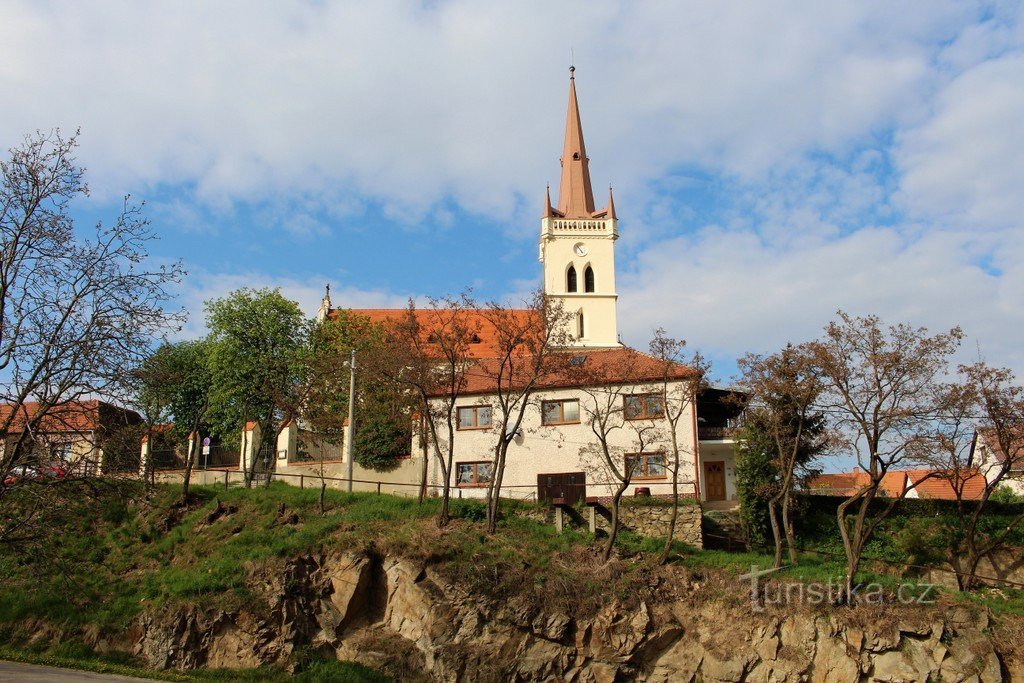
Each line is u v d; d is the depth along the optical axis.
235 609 38.16
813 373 40.72
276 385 63.97
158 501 48.47
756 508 45.16
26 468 28.75
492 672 36.75
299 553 41.75
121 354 29.83
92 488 30.36
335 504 48.78
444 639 37.66
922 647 35.88
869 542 44.47
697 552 43.41
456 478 52.94
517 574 39.78
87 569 42.47
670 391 49.78
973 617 36.72
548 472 51.09
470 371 58.03
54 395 29.00
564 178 82.94
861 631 36.28
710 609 38.56
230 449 71.06
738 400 45.00
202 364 71.94
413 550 40.69
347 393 58.72
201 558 43.00
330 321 76.06
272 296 70.75
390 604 40.06
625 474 45.09
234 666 36.88
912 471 69.50
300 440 63.00
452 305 47.19
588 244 78.56
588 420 51.09
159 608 38.31
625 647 37.28
